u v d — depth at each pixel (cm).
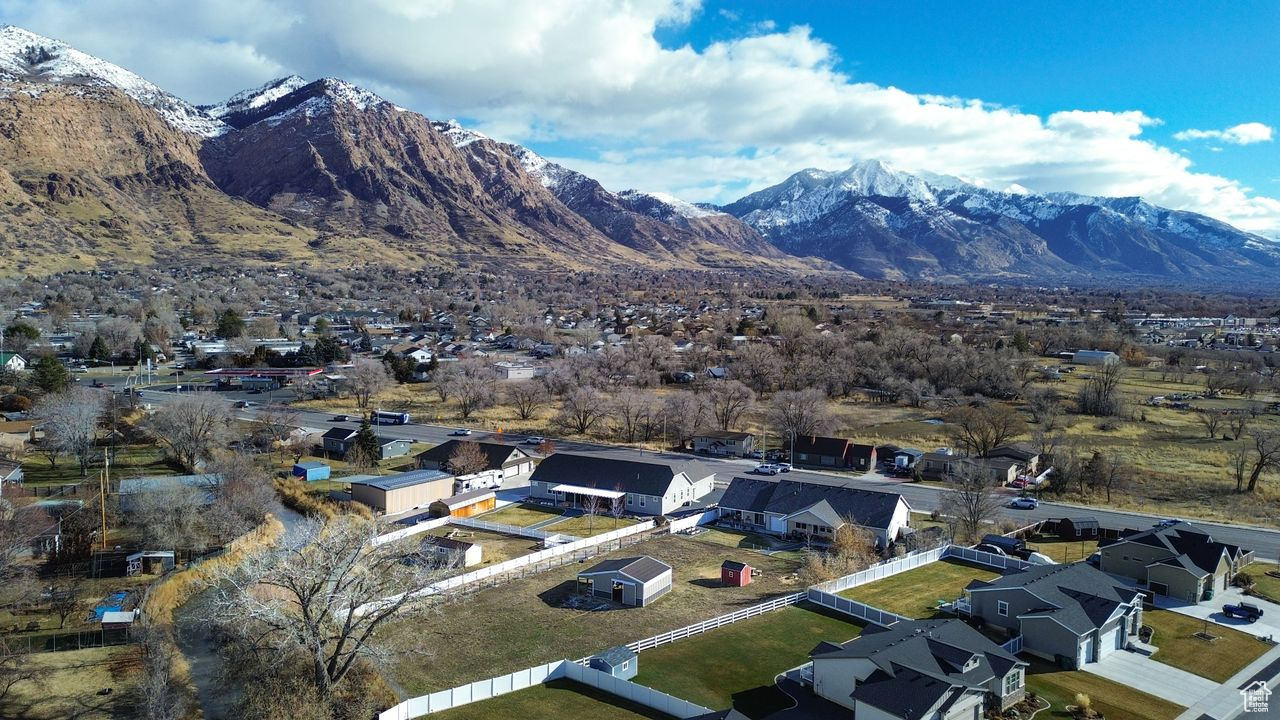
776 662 4706
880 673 3994
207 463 8950
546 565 6456
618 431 11912
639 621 5356
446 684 4481
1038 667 4606
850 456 9838
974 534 6950
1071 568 5297
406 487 8050
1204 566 5744
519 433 11738
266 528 7044
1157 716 4050
